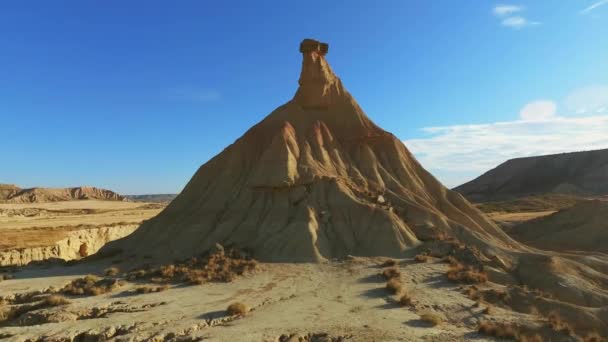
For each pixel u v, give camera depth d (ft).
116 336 65.87
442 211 148.56
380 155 165.07
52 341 64.44
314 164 148.46
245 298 84.58
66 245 200.95
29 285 100.22
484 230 143.84
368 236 124.16
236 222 136.26
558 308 82.69
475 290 88.94
